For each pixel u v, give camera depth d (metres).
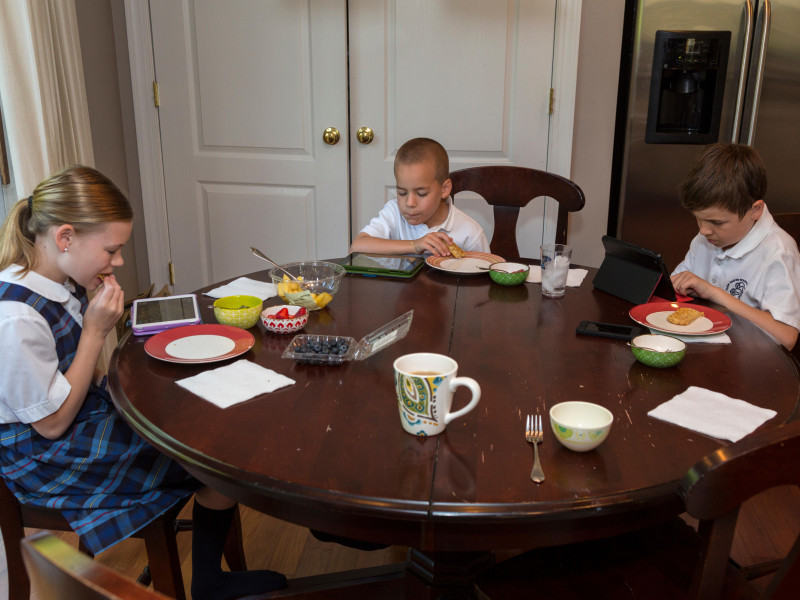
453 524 0.81
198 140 2.89
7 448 1.22
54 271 1.27
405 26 2.69
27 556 0.51
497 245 2.25
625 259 1.59
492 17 2.65
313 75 2.75
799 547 0.73
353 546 1.66
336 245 2.96
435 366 0.99
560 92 2.70
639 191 2.71
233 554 1.55
